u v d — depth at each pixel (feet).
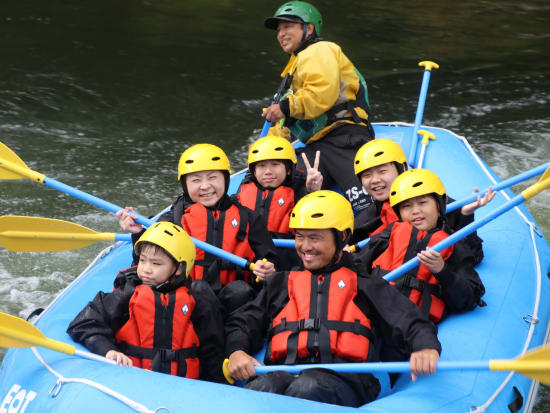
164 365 15.55
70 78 49.83
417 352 14.24
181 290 15.94
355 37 65.36
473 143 41.65
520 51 63.10
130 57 55.31
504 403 15.40
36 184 34.40
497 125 44.78
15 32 59.11
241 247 19.43
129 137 41.09
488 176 27.25
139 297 15.61
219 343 16.29
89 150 38.83
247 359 15.10
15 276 26.73
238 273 19.38
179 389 13.20
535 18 76.23
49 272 27.20
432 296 17.51
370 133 26.78
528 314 18.71
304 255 15.64
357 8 76.43
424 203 18.28
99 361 14.92
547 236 30.48
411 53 61.16
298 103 24.86
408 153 28.68
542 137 42.68
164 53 56.75
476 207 19.06
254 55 57.52
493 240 22.30
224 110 46.16
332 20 70.95
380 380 15.97
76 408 13.30
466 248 18.33
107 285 20.08
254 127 43.68
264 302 16.16
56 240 19.72
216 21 66.80
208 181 19.47
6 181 34.53
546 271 21.80
